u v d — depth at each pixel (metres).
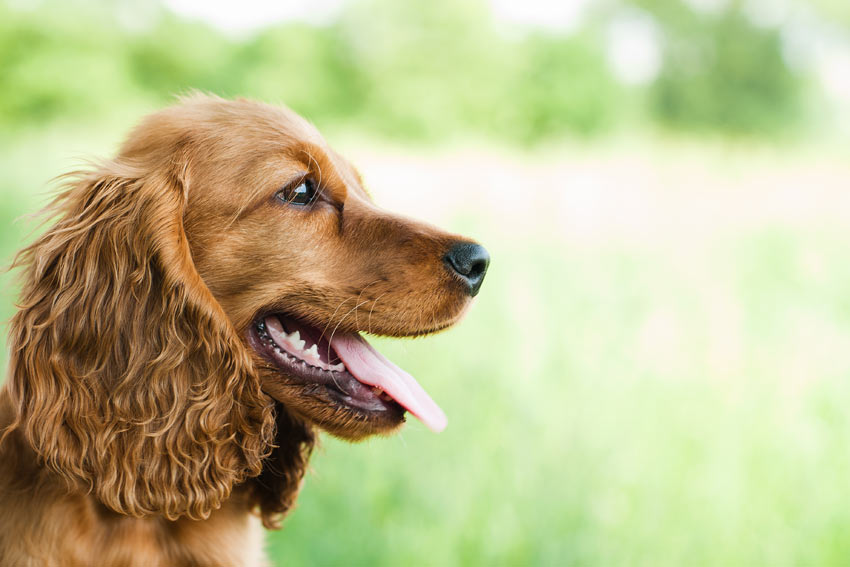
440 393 4.70
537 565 3.27
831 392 4.81
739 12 39.72
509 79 33.59
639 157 20.91
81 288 2.30
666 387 4.87
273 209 2.45
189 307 2.30
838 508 3.62
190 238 2.40
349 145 27.11
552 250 9.17
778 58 40.38
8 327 2.35
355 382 2.50
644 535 3.50
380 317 2.48
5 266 2.44
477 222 10.61
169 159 2.41
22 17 29.88
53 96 29.83
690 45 40.16
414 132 31.58
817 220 11.80
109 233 2.33
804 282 7.69
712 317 6.41
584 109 35.16
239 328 2.45
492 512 3.51
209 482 2.32
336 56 32.59
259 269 2.45
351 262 2.53
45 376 2.24
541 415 4.42
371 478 3.69
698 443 4.16
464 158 20.84
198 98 2.75
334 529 3.39
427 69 32.06
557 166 18.34
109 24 31.61
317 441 2.78
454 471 3.81
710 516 3.60
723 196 13.84
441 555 3.28
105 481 2.23
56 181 2.65
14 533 2.23
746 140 39.66
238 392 2.35
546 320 6.18
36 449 2.20
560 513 3.55
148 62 32.72
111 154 2.76
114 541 2.34
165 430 2.28
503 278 7.55
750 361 5.30
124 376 2.27
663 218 11.71
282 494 2.76
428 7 31.75
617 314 6.41
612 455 4.05
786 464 4.01
